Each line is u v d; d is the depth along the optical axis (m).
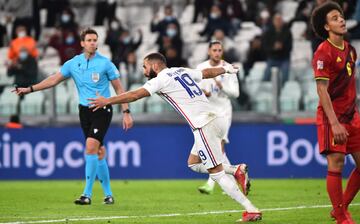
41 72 56.62
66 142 52.62
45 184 49.28
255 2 62.97
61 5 67.25
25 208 33.56
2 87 56.47
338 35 24.39
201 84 39.38
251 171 52.00
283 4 63.34
